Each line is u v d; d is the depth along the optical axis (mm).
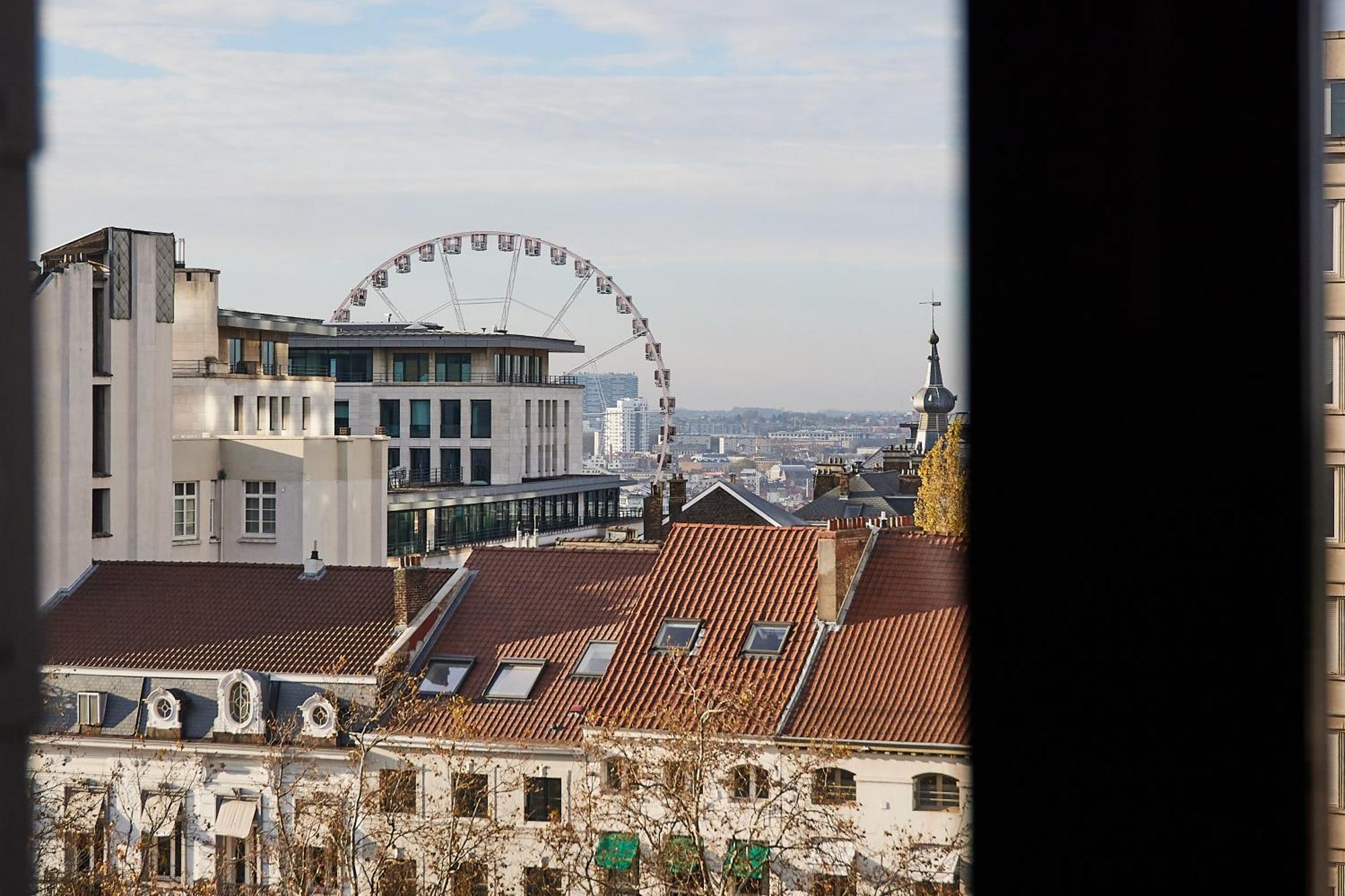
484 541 130500
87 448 73750
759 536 46531
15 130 5980
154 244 78438
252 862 46281
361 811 43188
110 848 46781
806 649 42406
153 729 47562
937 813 38500
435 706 44406
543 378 164250
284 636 49000
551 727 42844
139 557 77812
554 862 41594
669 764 39031
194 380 92875
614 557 48969
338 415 157500
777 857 37000
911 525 71375
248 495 87062
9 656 6059
